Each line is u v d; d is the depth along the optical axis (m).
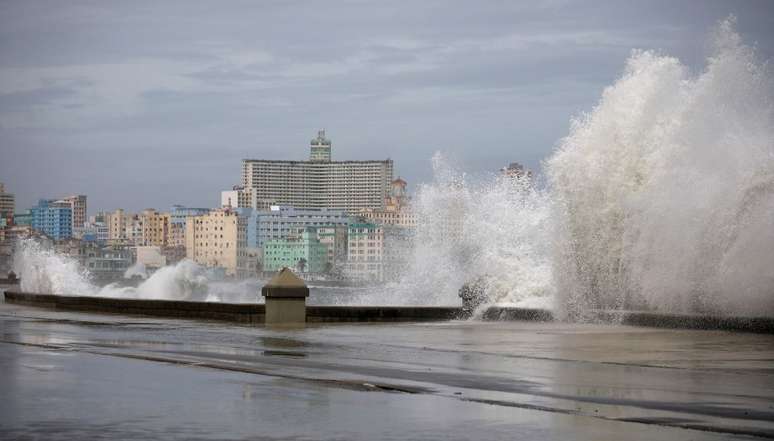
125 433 14.02
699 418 15.28
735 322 34.75
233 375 20.80
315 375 20.83
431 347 28.11
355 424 14.78
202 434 13.96
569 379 20.16
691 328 36.22
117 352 26.05
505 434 13.98
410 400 17.20
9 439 13.52
